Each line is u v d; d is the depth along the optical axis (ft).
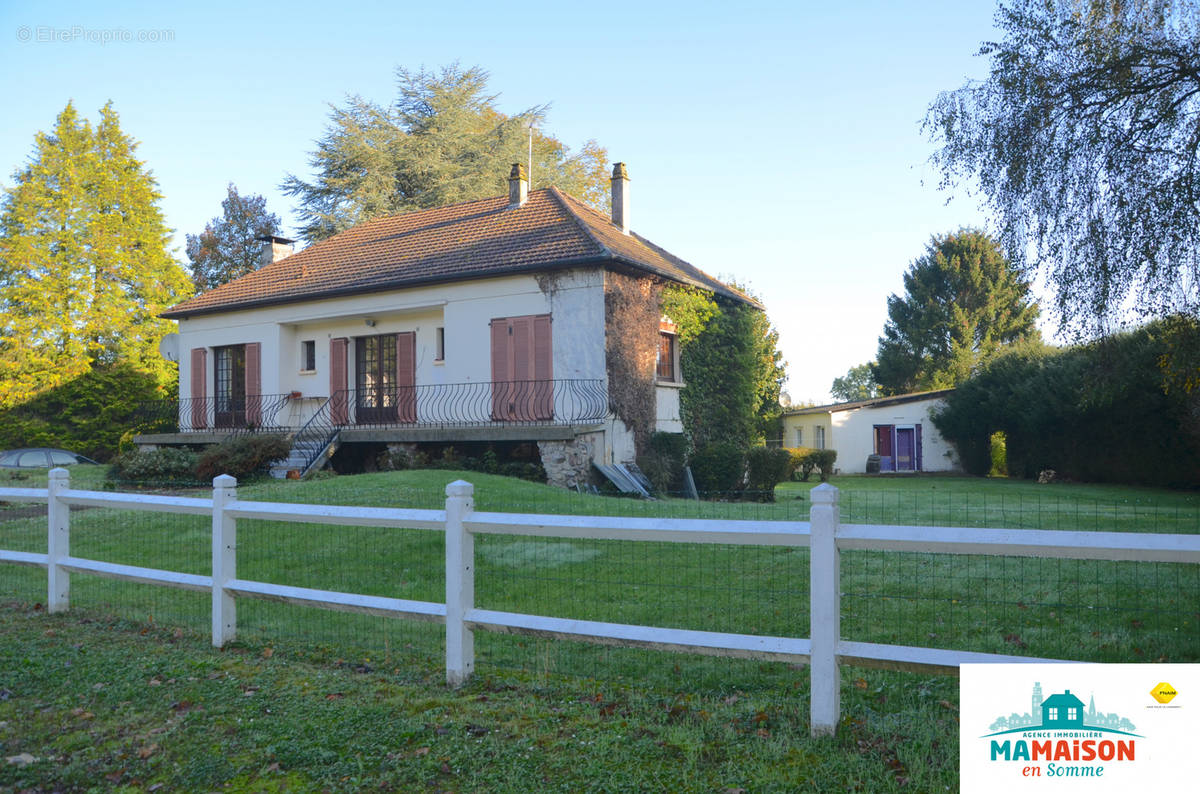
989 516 32.83
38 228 100.89
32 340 98.99
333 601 16.94
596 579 23.34
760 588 21.77
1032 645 16.63
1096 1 36.27
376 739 12.62
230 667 16.62
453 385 62.39
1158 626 17.26
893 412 103.30
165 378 105.91
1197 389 39.73
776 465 62.23
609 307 56.75
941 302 138.31
